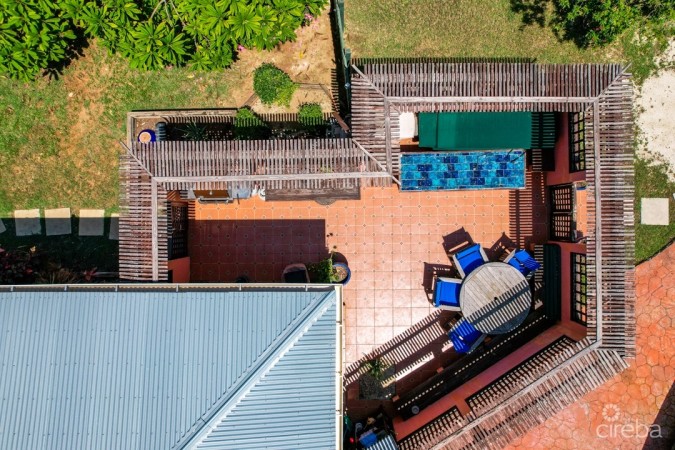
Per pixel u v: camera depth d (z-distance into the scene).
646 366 17.41
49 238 17.22
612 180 14.34
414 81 14.14
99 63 17.11
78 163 17.27
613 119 14.27
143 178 14.19
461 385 17.16
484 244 17.73
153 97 17.23
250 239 17.70
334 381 12.58
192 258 17.67
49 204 17.25
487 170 16.53
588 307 14.38
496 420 14.48
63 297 12.91
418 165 16.55
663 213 17.47
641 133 17.44
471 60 17.36
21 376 12.41
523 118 16.30
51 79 17.08
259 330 12.62
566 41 17.30
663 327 17.42
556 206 17.28
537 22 17.30
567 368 14.43
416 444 14.70
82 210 17.30
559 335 15.87
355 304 17.61
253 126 16.56
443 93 14.19
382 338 17.61
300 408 12.40
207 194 16.70
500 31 17.34
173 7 14.05
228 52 15.12
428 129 16.42
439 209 17.70
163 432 12.12
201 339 12.61
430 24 17.30
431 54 17.34
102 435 12.14
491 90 14.21
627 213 14.36
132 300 12.90
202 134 16.77
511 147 16.36
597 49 17.31
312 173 14.23
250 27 13.40
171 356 12.53
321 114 17.00
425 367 17.66
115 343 12.63
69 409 12.27
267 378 12.38
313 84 17.17
